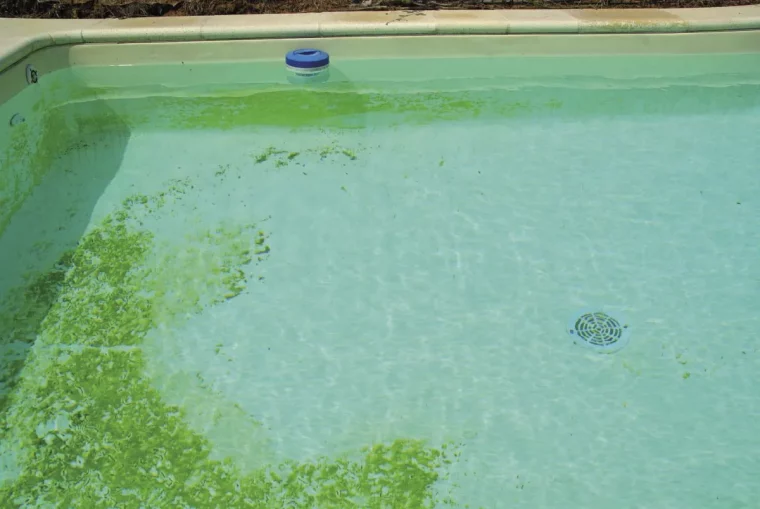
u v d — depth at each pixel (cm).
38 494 300
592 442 325
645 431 330
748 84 611
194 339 374
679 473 312
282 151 524
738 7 633
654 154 519
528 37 599
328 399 344
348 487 304
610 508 298
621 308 394
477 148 526
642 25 596
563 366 362
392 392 348
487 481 308
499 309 393
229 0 614
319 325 383
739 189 483
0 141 512
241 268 419
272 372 357
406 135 543
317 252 430
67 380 350
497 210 464
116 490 302
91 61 591
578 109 575
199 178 495
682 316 389
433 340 376
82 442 321
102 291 401
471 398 345
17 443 320
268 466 313
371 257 427
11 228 445
